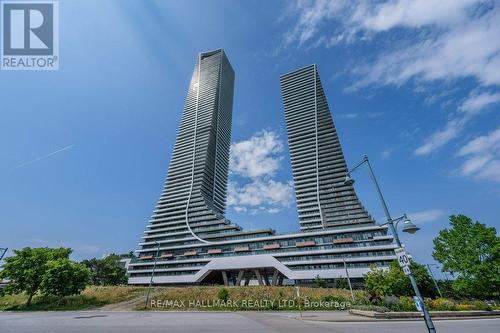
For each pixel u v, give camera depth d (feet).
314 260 269.03
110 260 300.61
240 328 57.57
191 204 406.41
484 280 92.07
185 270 320.91
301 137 461.78
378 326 60.44
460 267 95.76
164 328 58.34
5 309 151.64
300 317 81.25
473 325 62.85
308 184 396.37
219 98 574.15
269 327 58.85
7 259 160.86
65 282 154.92
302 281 263.29
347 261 259.60
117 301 157.48
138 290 176.24
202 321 71.72
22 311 139.74
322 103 491.72
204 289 160.25
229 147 573.74
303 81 533.55
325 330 54.19
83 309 142.61
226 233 337.52
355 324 64.28
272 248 296.71
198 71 637.30
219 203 480.64
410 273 37.70
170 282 316.60
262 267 276.62
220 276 318.65
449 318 75.20
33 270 157.58
